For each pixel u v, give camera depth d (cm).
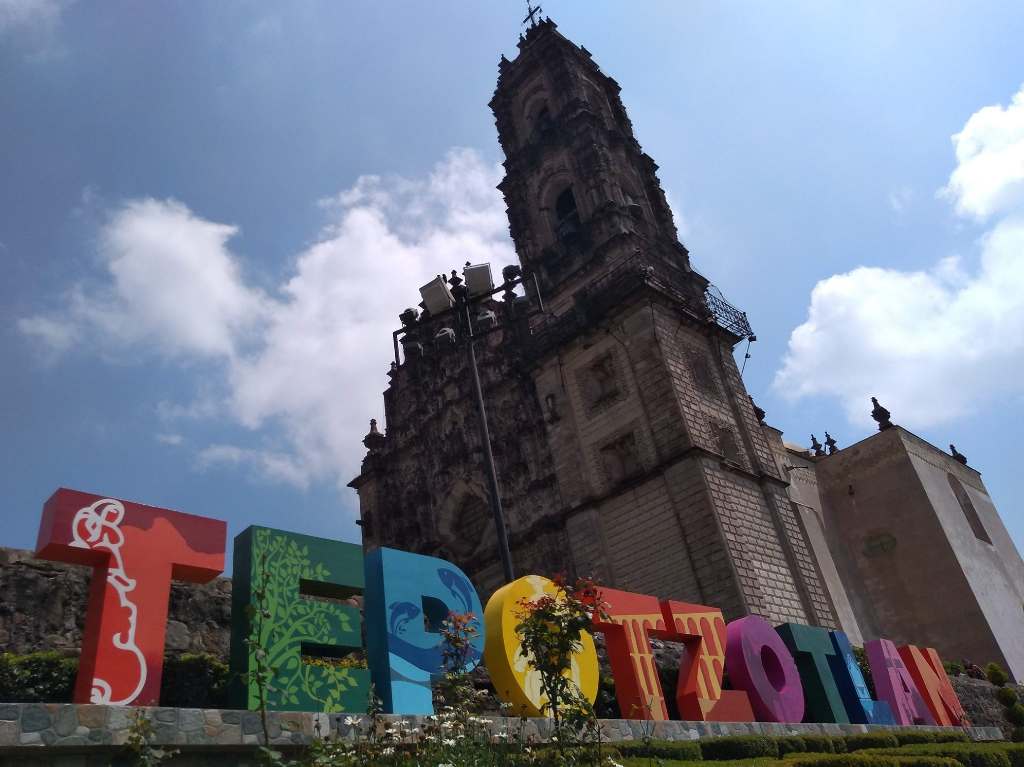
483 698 1477
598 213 4988
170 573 1217
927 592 4900
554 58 6012
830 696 2258
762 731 1856
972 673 4072
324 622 1352
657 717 1750
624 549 3856
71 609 1695
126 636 1125
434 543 4991
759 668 2092
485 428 2050
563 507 4238
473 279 2188
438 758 1017
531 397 4788
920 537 5016
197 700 1538
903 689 2581
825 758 1544
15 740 831
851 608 4888
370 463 5850
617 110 6162
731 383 4397
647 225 5291
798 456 5459
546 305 4947
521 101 6209
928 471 5378
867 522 5266
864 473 5381
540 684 1512
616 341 4303
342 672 1323
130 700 1091
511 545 4472
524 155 5809
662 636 1944
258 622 1264
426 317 2267
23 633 1598
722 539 3503
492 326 2181
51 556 1139
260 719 1032
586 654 1650
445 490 5128
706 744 1589
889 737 2077
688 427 3844
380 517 5572
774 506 3997
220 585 1920
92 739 885
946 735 2316
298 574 1363
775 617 3531
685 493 3703
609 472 4106
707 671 1958
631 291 4200
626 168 5597
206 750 978
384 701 1359
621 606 1844
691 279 5100
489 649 1525
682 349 4262
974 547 5212
